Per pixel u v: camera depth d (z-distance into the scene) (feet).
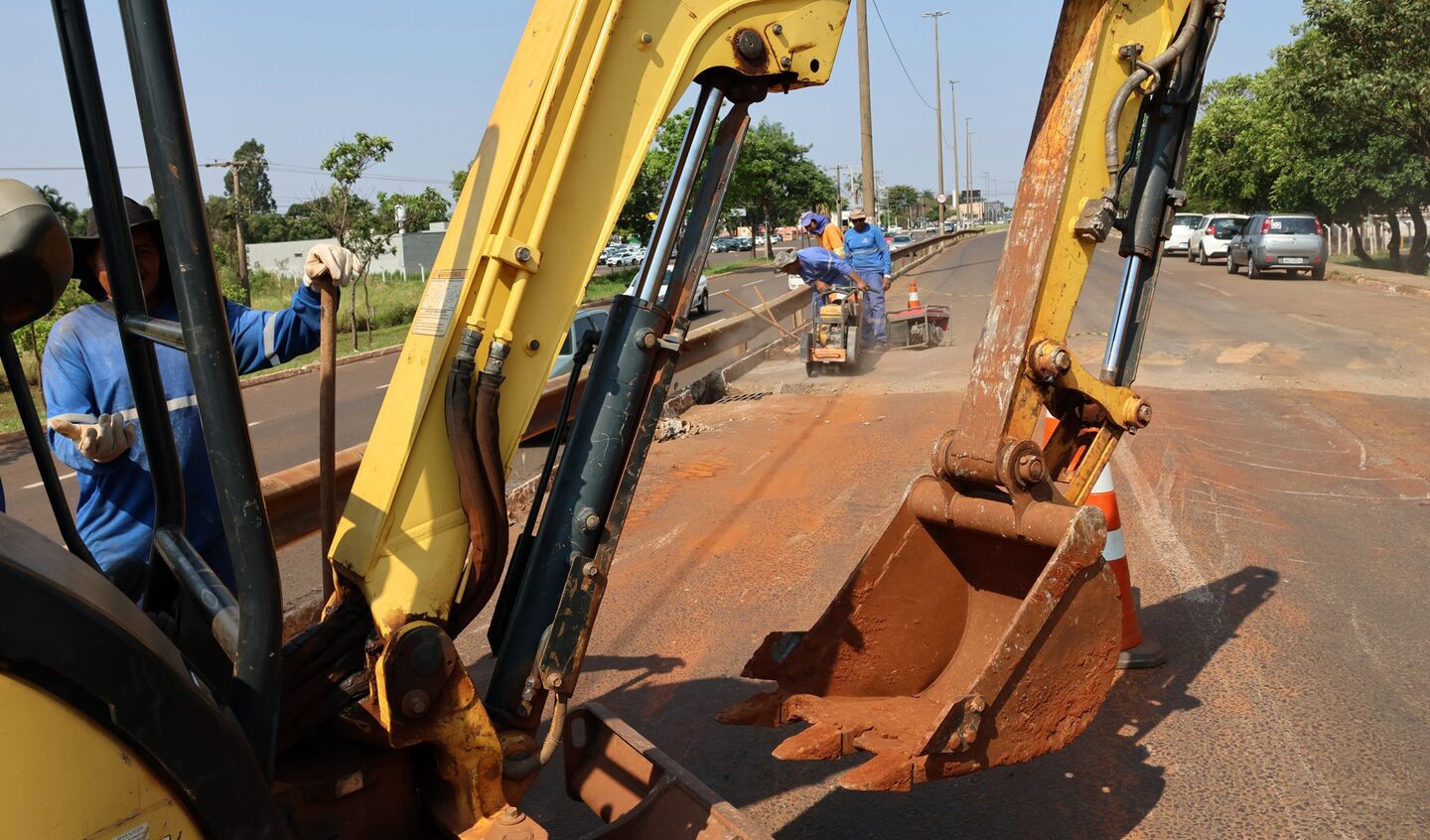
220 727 5.29
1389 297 70.59
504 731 7.95
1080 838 11.14
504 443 7.80
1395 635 15.87
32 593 4.59
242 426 5.58
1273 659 15.26
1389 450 27.58
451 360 7.68
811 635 10.89
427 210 96.94
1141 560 19.81
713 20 8.15
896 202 508.12
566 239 7.86
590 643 17.22
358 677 7.71
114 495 10.30
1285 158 109.50
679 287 8.54
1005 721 9.09
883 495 25.23
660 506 25.64
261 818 5.48
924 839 11.30
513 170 7.63
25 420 7.18
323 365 8.80
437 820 7.55
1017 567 10.94
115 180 7.02
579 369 8.86
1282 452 27.81
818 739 8.97
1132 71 10.89
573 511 8.20
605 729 9.68
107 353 10.12
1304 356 43.68
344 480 18.80
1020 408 10.74
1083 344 49.65
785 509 24.49
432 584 7.63
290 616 17.63
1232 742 13.00
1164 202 11.66
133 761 4.96
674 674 15.87
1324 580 18.35
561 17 7.77
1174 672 15.06
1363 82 80.33
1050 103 10.97
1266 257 87.66
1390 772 12.07
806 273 44.50
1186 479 25.25
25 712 4.60
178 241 5.32
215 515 10.59
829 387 41.93
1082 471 11.70
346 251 8.97
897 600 11.16
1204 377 39.68
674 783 8.49
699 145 8.54
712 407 39.93
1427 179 89.71
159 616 7.59
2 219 5.41
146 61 5.18
